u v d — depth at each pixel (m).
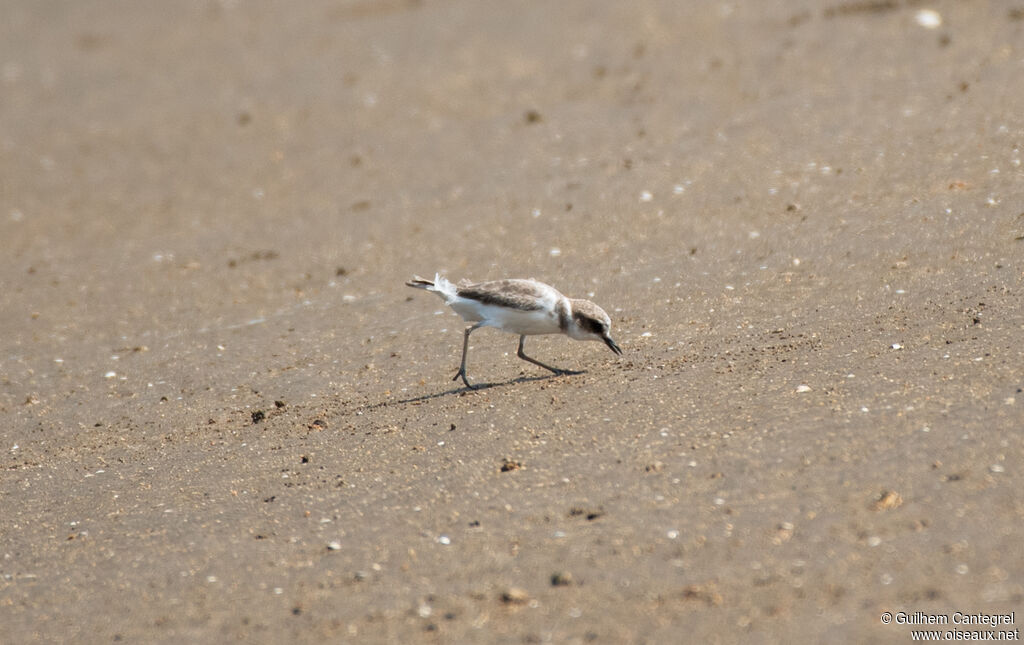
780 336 11.03
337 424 10.70
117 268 17.47
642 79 22.30
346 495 8.87
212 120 24.55
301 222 18.38
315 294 15.22
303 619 7.16
